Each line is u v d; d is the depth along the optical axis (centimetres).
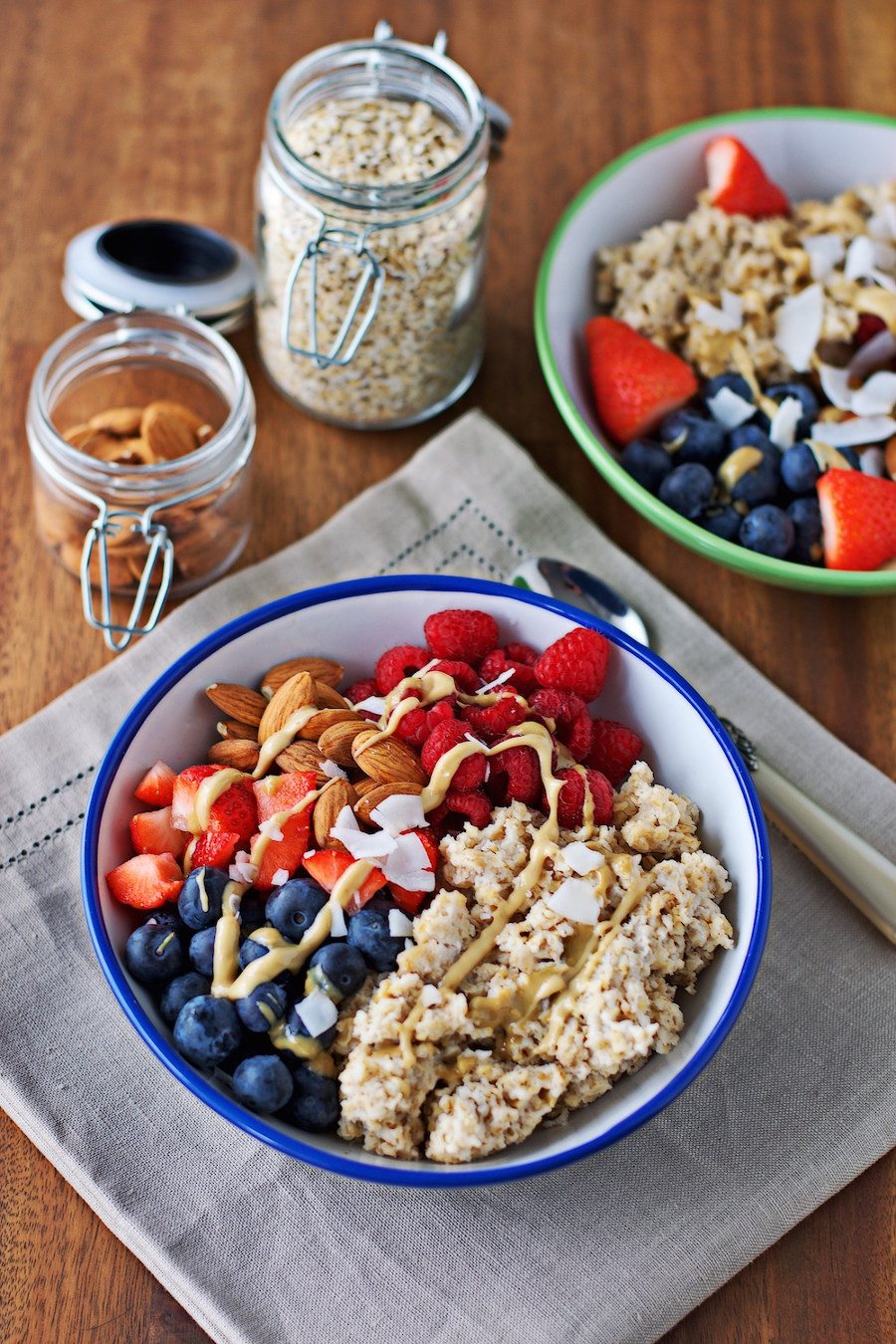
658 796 62
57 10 85
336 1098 58
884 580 69
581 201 76
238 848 61
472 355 76
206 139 83
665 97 85
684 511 72
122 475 68
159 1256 61
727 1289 62
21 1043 64
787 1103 64
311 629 65
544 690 63
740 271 76
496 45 86
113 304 76
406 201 70
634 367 74
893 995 65
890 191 78
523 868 61
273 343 75
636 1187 62
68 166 81
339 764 63
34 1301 61
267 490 75
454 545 73
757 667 72
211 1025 58
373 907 60
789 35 87
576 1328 60
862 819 68
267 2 86
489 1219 62
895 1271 62
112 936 59
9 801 67
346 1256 61
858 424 74
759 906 60
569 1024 58
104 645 71
